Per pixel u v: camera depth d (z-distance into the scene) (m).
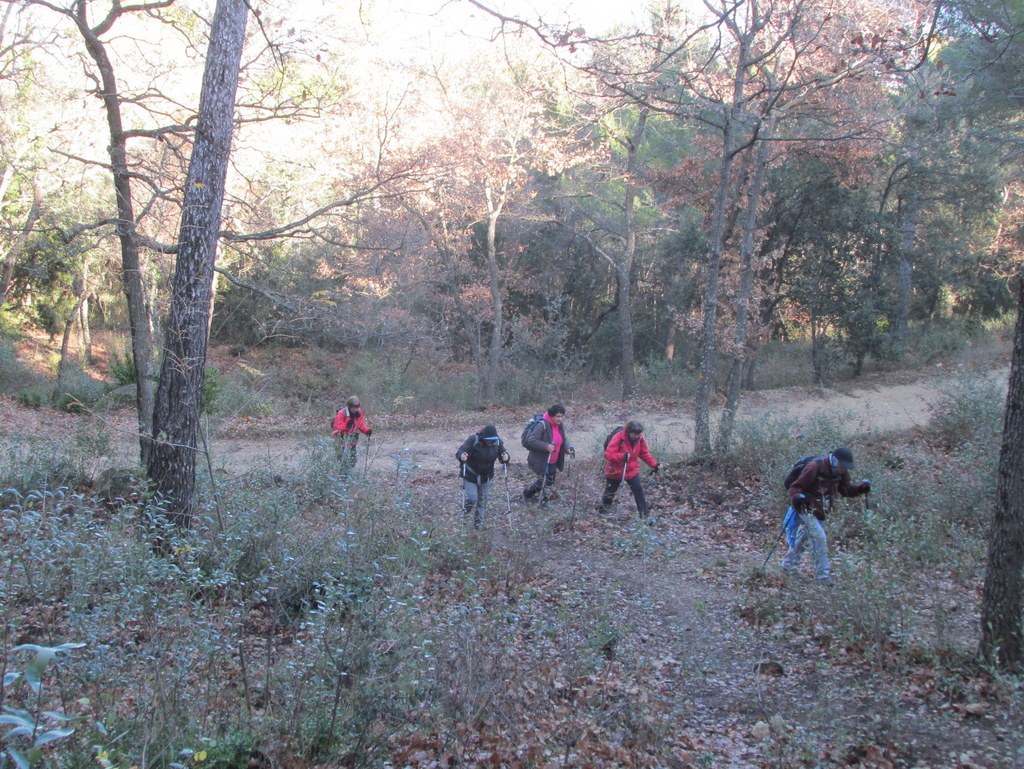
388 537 8.07
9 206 18.86
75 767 3.57
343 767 4.32
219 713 4.53
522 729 5.04
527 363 29.30
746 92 16.47
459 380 28.23
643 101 12.13
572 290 33.50
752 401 24.53
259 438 19.66
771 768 5.00
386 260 24.05
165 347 9.44
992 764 5.02
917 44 9.27
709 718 5.89
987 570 6.22
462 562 8.63
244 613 6.01
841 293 25.94
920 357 28.83
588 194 27.95
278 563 7.13
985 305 36.19
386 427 21.77
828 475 8.48
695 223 28.44
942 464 12.85
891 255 26.88
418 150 18.62
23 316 30.53
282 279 16.34
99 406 22.36
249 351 31.78
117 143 11.95
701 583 8.98
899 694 5.82
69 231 12.61
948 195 28.86
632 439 11.62
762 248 25.58
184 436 9.30
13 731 2.25
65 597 5.51
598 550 10.11
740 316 17.47
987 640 6.16
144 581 5.46
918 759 5.15
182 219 9.65
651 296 33.56
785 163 23.48
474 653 5.33
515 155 24.58
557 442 12.12
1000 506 6.12
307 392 28.14
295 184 16.28
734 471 14.07
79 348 31.00
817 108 16.05
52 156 16.19
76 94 15.11
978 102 20.12
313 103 12.77
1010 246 32.66
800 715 5.86
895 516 10.10
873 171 23.55
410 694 4.83
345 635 5.00
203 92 9.67
